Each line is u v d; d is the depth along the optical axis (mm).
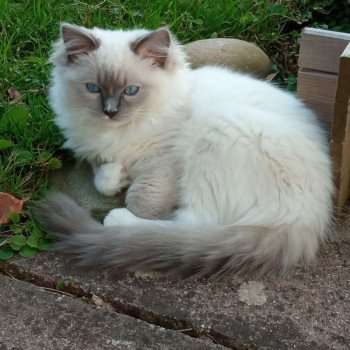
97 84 604
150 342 515
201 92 634
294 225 569
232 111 598
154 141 628
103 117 606
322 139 616
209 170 592
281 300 549
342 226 627
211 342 517
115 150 638
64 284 568
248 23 902
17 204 624
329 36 598
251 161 580
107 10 911
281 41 896
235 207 586
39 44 843
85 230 598
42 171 681
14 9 889
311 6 922
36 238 604
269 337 516
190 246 562
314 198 582
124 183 652
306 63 623
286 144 583
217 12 895
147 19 875
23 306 548
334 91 625
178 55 634
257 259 562
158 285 562
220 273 562
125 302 548
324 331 522
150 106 618
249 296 551
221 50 785
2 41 845
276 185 577
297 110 625
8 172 663
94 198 654
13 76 792
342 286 563
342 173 608
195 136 606
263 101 622
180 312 537
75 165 692
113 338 520
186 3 909
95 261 576
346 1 904
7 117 708
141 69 608
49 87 745
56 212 612
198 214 598
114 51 605
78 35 604
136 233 575
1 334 524
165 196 623
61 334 524
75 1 916
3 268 590
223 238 563
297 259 574
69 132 661
